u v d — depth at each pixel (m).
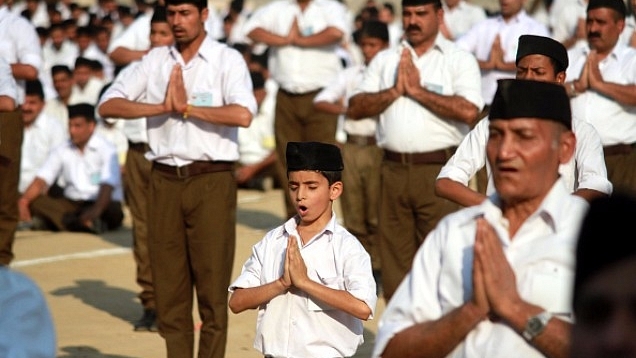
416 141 11.45
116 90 10.62
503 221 5.51
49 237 18.72
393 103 11.54
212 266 10.45
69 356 11.82
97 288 15.13
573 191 8.55
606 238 3.68
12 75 13.77
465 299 5.44
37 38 14.70
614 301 3.67
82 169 19.19
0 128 13.72
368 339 12.33
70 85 22.33
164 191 10.48
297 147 8.20
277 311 8.16
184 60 10.54
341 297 7.90
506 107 5.40
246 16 33.53
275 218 20.11
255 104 10.45
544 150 5.40
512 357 5.28
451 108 11.28
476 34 15.58
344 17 17.50
